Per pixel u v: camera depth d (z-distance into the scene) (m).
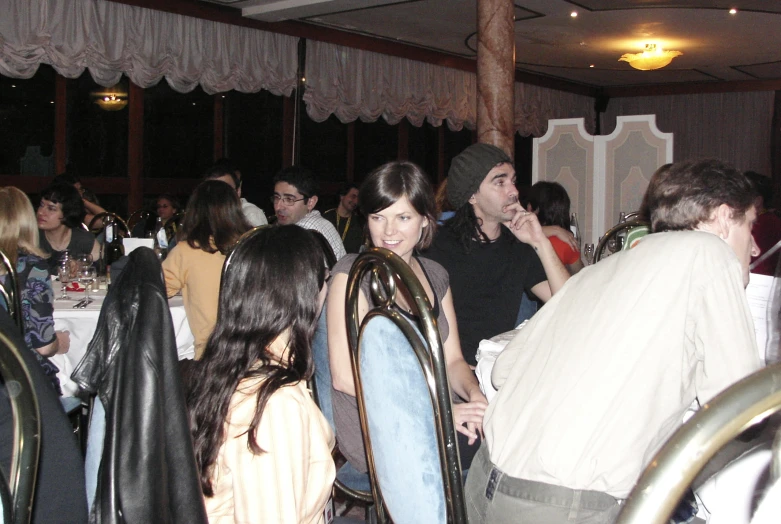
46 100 6.32
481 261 2.14
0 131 6.04
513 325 2.19
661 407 1.22
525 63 10.05
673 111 12.18
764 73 10.77
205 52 6.83
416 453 1.22
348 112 8.25
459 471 1.19
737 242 1.41
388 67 8.64
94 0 6.00
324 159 8.80
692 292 1.23
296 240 1.26
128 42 6.26
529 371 1.37
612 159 5.55
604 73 10.91
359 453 1.65
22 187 6.16
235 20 6.99
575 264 3.08
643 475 0.56
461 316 2.14
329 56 7.96
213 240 2.86
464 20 7.43
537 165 5.90
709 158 1.47
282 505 1.15
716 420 0.55
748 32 7.92
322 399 1.70
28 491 0.88
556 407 1.27
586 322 1.31
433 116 9.34
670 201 1.45
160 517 1.00
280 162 8.19
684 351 1.24
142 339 1.01
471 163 2.08
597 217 5.64
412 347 1.19
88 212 5.73
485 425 1.40
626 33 8.02
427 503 1.22
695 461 0.54
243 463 1.16
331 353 1.60
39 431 0.90
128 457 0.99
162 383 1.01
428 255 2.15
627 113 12.54
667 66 10.30
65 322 3.00
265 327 1.22
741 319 1.22
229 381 1.18
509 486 1.29
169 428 1.02
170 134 7.27
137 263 1.08
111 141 6.80
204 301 2.84
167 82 7.14
